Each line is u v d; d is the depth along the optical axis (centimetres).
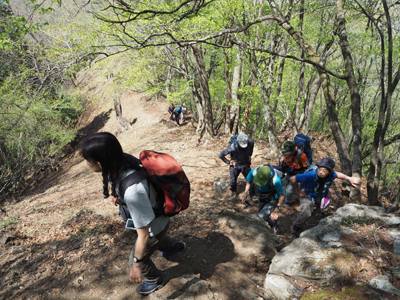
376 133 479
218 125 1667
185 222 446
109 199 649
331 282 253
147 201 190
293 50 1334
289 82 1627
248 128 2203
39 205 762
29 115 1239
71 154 2620
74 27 834
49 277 306
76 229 450
